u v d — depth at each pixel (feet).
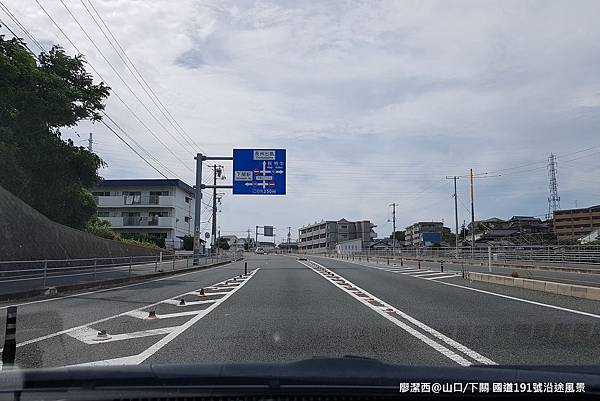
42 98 89.86
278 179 107.96
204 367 14.19
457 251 165.48
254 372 13.69
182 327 33.68
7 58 83.20
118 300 50.80
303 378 13.19
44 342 28.60
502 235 251.39
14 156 87.86
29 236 79.56
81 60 101.35
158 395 12.48
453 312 40.78
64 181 102.53
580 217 236.63
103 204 187.52
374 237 415.03
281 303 46.96
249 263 155.02
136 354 25.46
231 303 47.06
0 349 26.58
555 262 120.37
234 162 108.37
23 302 49.60
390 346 27.43
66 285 60.49
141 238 167.32
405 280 76.59
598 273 94.48
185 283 73.46
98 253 104.22
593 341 28.60
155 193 191.11
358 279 78.89
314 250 394.32
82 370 13.82
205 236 163.63
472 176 189.37
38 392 12.78
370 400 12.75
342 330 32.24
